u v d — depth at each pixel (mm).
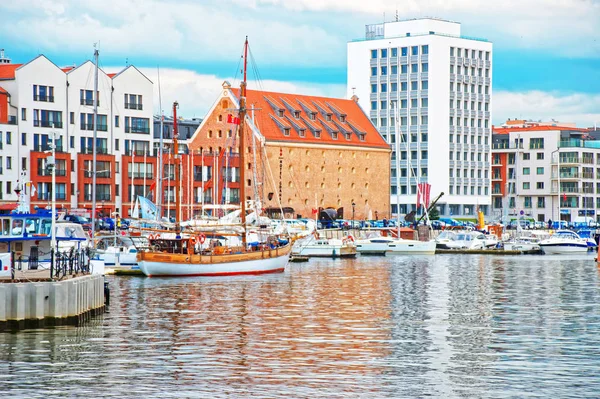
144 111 199000
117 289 100750
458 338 67375
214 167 189875
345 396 49875
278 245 130750
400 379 53625
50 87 186125
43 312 66750
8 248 80938
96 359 58344
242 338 67000
